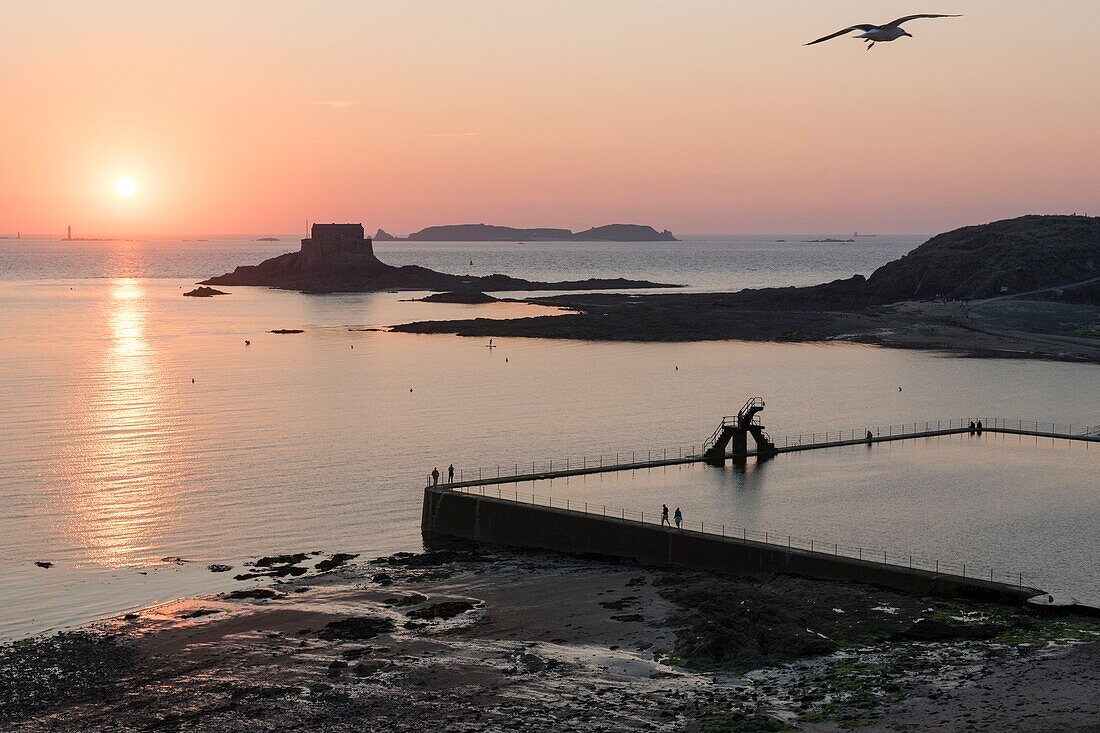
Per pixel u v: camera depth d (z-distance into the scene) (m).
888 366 192.00
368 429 131.00
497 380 174.00
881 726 48.31
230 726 52.31
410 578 76.81
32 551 82.75
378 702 54.53
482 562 81.06
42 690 57.19
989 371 185.12
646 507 88.88
